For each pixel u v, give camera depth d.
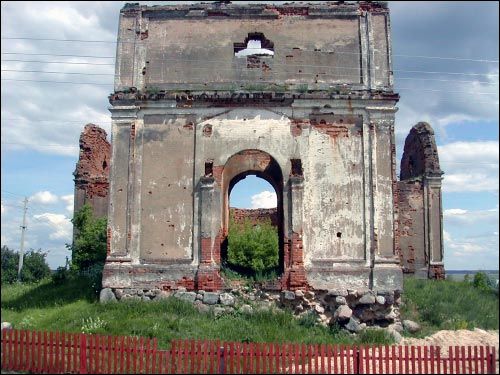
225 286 19.19
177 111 20.20
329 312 18.94
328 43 20.70
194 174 19.89
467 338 17.06
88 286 22.06
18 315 19.06
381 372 13.30
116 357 13.23
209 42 20.80
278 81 20.41
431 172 30.25
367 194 19.64
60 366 13.45
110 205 19.86
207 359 13.23
